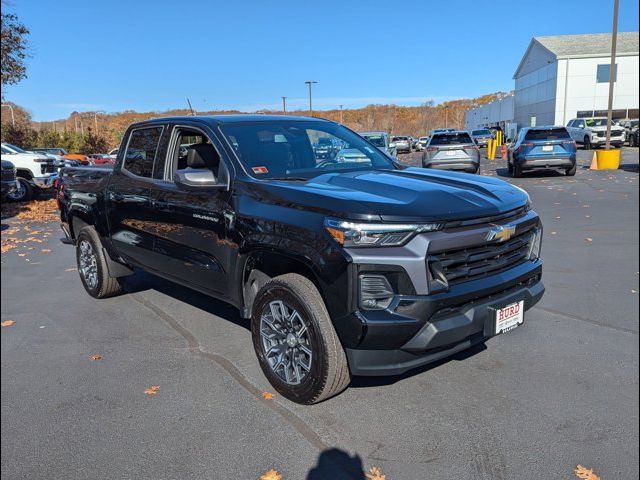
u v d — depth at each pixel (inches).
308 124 191.9
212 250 162.6
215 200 159.8
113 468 118.7
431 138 751.1
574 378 153.4
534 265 146.9
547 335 184.1
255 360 171.5
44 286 265.1
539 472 113.6
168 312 219.3
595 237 336.8
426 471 115.0
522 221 141.3
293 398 142.3
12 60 743.1
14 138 1628.9
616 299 219.1
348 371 134.3
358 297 122.1
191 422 136.2
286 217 135.9
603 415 134.0
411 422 133.5
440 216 124.4
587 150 1333.7
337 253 123.0
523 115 2389.3
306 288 134.0
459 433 128.3
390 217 121.6
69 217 248.2
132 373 164.7
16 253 351.6
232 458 121.1
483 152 1615.4
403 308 121.1
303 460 119.6
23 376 163.9
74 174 247.8
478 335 135.4
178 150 188.1
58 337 195.3
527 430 128.7
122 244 212.4
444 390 148.6
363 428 131.6
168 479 114.7
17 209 605.9
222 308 222.1
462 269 128.8
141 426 135.0
